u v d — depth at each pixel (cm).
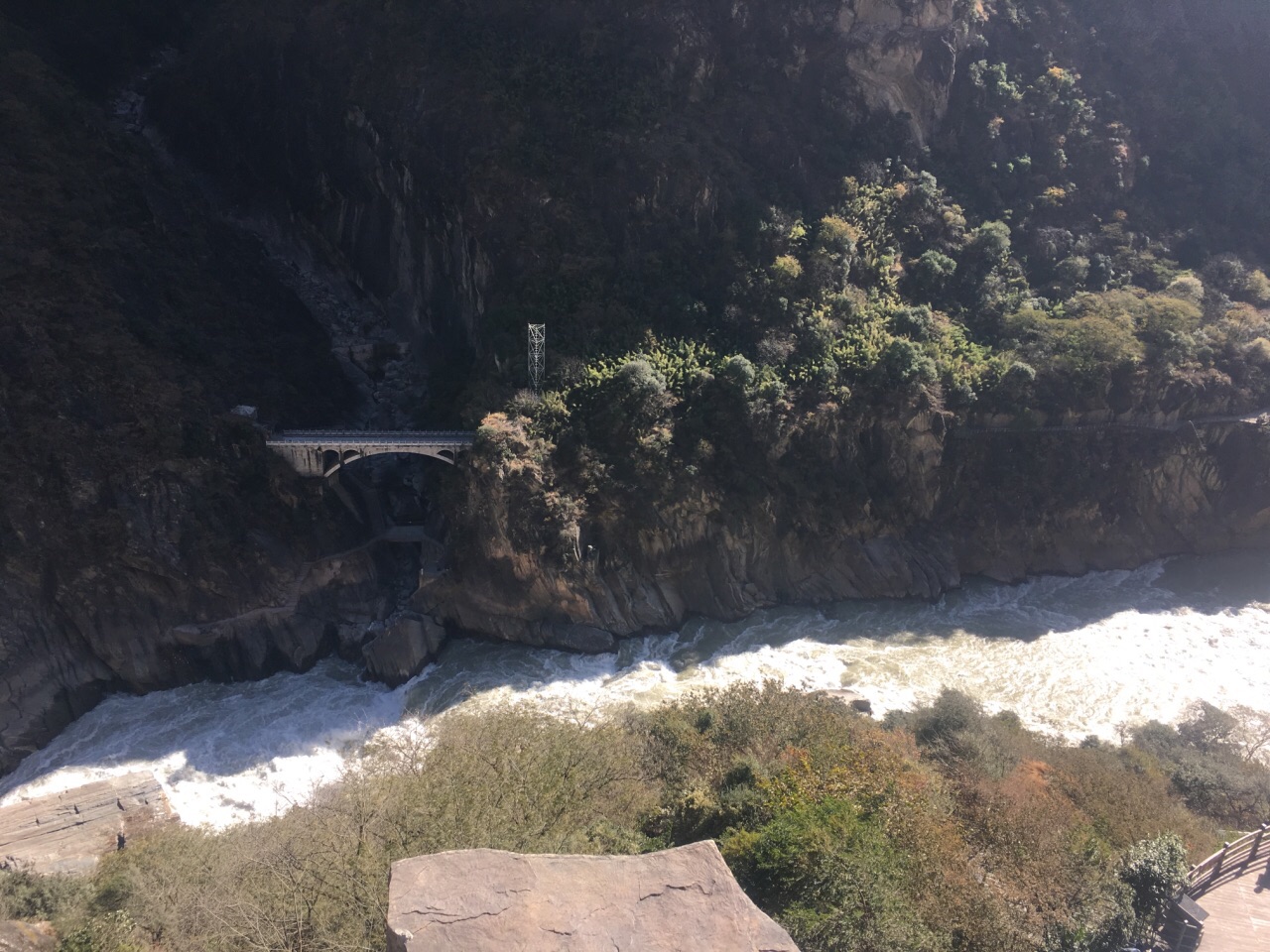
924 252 9469
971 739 5328
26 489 6494
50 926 3600
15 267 6956
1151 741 6016
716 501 7594
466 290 8856
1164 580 8519
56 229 7350
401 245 9394
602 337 8019
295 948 2623
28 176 7444
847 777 3856
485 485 7006
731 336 8369
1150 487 8931
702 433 7662
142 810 5288
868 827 3400
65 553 6594
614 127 8831
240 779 5975
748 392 7675
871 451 8288
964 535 8475
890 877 3167
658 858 1535
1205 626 7738
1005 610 7950
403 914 1402
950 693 6294
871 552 8056
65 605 6588
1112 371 8744
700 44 9369
